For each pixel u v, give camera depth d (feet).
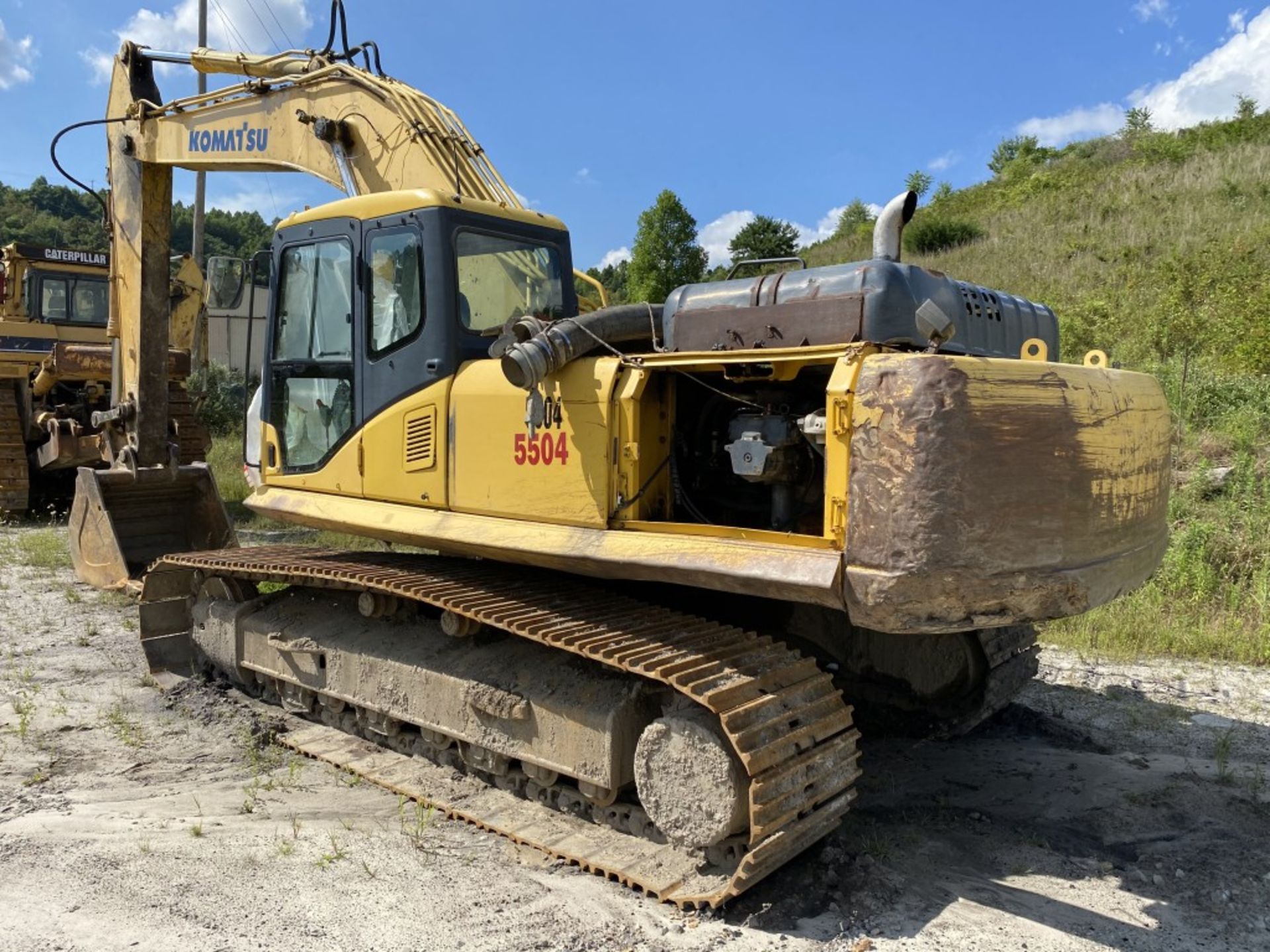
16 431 40.73
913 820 14.69
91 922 11.28
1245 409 36.47
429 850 13.29
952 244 91.50
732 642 12.93
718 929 11.36
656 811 12.35
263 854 13.08
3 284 43.14
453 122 19.77
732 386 12.99
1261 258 61.36
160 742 17.29
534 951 10.88
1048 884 12.73
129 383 27.32
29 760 16.28
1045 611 10.92
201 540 28.43
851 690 18.44
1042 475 10.86
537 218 17.19
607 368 12.77
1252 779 16.20
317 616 17.98
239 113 23.13
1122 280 65.05
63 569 30.58
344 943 10.96
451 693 14.92
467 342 15.21
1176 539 27.55
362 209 16.19
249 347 19.15
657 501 13.05
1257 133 104.32
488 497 14.14
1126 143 127.34
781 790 11.21
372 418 15.96
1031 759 17.22
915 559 10.23
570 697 13.50
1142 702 19.99
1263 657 22.43
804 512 12.49
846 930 11.44
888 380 10.43
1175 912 12.05
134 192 26.14
